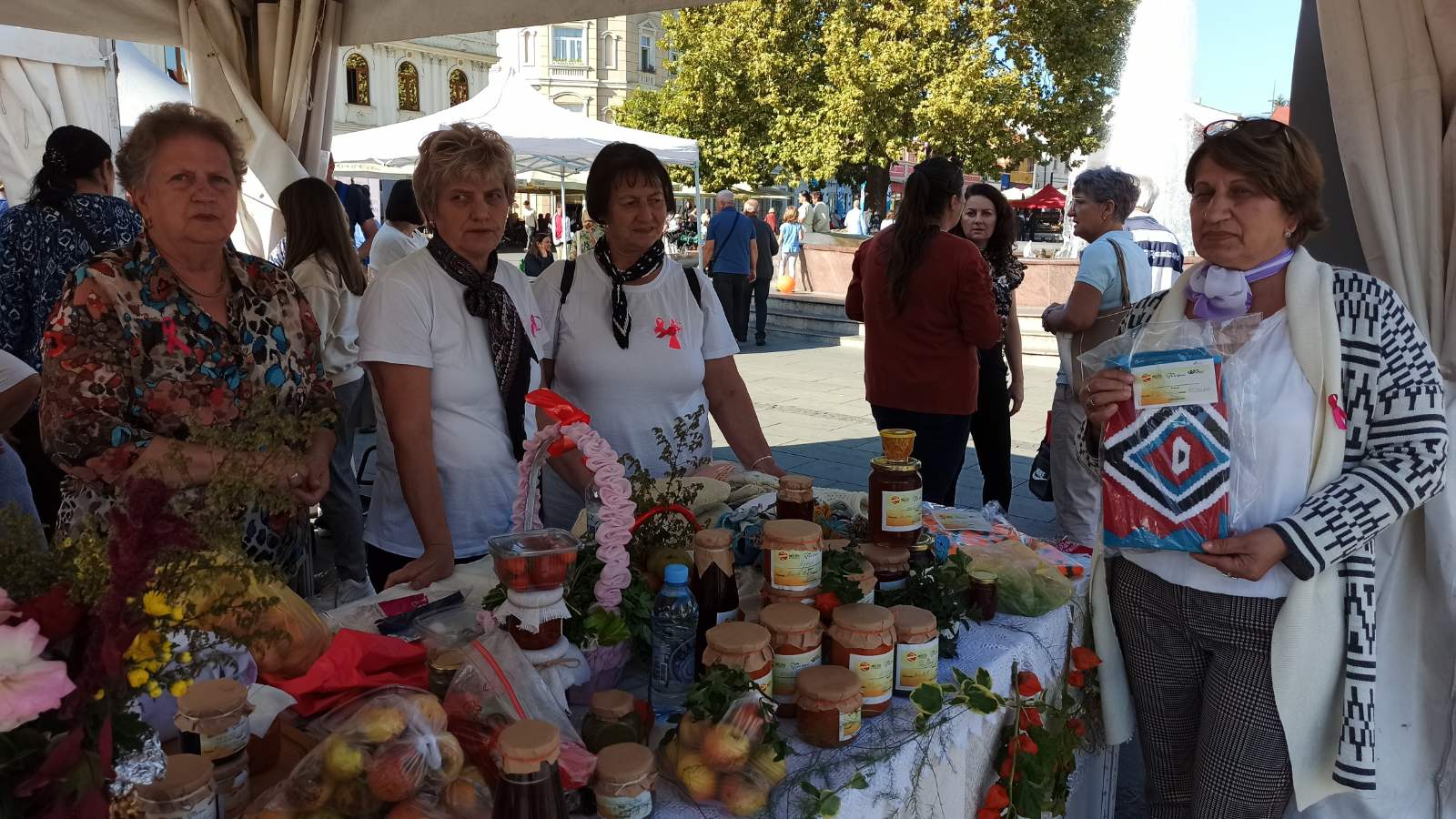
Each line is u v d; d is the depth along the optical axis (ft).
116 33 12.16
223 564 3.04
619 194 8.44
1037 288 40.88
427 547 6.75
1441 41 6.79
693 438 8.70
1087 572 7.29
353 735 3.73
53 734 2.78
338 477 12.71
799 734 4.84
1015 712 5.95
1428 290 7.13
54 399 5.93
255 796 4.15
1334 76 7.24
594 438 5.12
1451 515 6.76
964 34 63.10
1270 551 5.53
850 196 102.68
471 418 7.53
